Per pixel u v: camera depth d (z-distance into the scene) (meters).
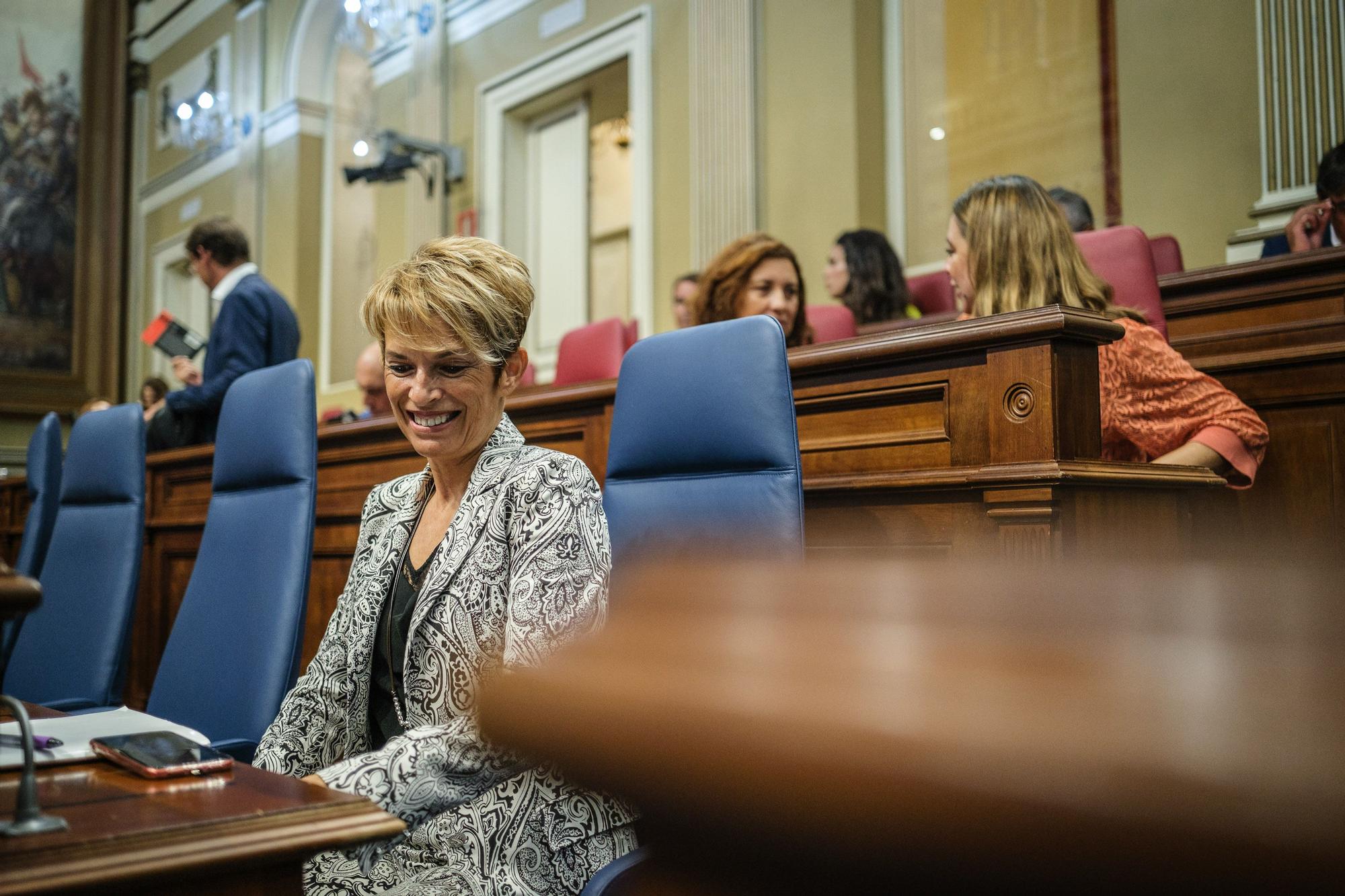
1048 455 1.62
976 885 0.12
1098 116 5.15
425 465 2.88
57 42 11.71
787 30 6.17
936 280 4.89
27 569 3.59
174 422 3.99
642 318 6.93
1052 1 5.30
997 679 0.13
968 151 5.62
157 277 12.06
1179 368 2.08
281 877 0.74
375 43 9.41
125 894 0.67
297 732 1.43
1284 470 2.62
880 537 1.84
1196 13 4.83
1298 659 0.12
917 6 5.82
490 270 1.43
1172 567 0.15
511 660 1.27
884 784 0.13
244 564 1.98
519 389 3.93
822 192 5.97
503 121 8.32
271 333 4.00
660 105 6.93
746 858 0.14
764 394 1.52
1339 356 2.54
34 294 11.41
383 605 1.49
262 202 10.65
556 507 1.36
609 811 1.34
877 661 0.14
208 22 11.44
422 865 1.28
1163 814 0.11
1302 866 0.11
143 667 3.87
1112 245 2.60
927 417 1.82
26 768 0.72
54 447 3.69
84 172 11.77
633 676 0.15
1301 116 4.47
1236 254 4.61
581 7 7.57
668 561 0.18
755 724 0.14
